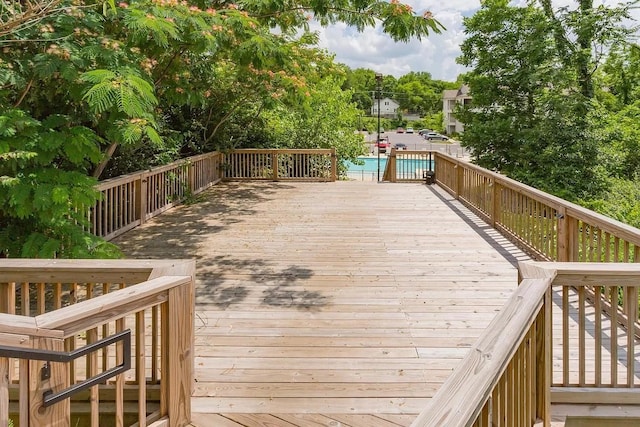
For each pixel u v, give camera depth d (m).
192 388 2.78
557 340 3.61
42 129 4.43
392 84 77.44
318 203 9.71
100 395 2.67
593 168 13.05
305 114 13.27
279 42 8.02
